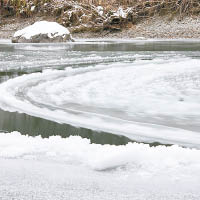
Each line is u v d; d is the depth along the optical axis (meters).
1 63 11.48
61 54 15.14
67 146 2.88
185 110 5.32
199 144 3.55
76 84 7.44
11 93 6.25
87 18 35.22
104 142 3.56
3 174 2.06
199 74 8.94
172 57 13.60
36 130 3.96
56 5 38.47
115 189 1.90
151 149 2.77
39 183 1.93
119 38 31.14
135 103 5.76
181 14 33.62
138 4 34.94
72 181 2.01
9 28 38.03
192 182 2.10
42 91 6.57
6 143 2.91
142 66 10.72
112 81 7.89
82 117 4.69
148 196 1.80
